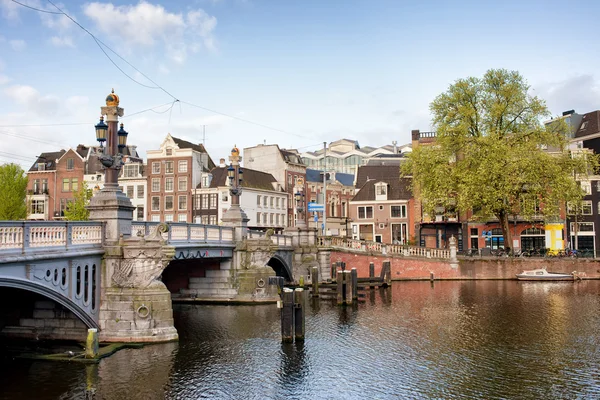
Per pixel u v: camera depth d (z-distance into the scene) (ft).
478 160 150.20
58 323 69.41
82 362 61.11
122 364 60.75
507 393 52.60
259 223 231.09
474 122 159.94
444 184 152.35
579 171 157.07
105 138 68.44
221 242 103.76
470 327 82.74
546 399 50.96
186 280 111.45
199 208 221.87
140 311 68.54
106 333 68.64
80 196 184.55
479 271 157.99
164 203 225.76
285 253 139.33
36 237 55.06
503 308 100.58
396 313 96.48
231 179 112.06
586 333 77.87
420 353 67.26
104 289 69.15
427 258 157.38
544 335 76.74
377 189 211.20
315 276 120.16
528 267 156.66
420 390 53.57
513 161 146.20
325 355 66.28
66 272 60.80
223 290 109.19
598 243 185.68
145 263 69.21
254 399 51.16
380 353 67.31
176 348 67.82
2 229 50.08
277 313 95.30
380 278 137.59
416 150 164.76
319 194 269.44
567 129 157.07
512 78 157.58
